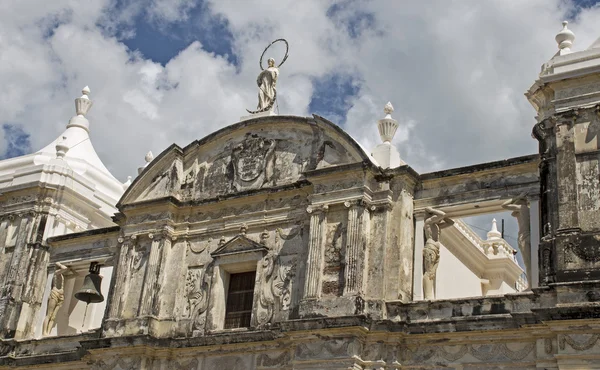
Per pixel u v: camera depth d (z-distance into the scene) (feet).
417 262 93.97
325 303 91.86
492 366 82.58
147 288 105.60
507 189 91.09
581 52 87.40
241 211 106.52
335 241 95.45
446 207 94.58
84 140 144.25
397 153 101.40
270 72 115.34
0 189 126.93
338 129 100.42
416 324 87.15
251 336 96.43
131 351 101.55
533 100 91.40
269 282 99.96
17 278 120.47
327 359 87.45
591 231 79.92
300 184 101.35
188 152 113.39
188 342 100.37
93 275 111.86
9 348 115.96
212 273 104.37
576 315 75.72
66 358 110.11
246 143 110.22
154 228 109.60
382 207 95.30
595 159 82.89
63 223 127.03
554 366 78.02
